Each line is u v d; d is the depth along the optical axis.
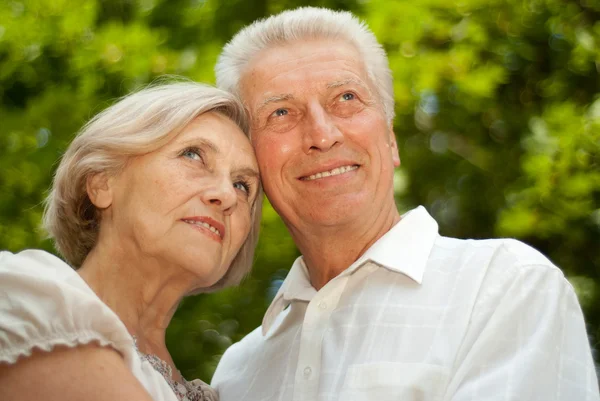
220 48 6.72
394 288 3.38
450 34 6.87
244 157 3.33
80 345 2.48
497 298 3.18
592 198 6.72
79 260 3.30
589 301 7.02
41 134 6.90
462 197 7.75
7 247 6.71
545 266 3.22
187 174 3.14
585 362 3.10
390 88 3.81
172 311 3.28
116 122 3.18
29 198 6.81
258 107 3.56
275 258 6.98
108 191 3.16
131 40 6.59
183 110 3.19
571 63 7.04
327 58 3.57
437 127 7.54
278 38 3.65
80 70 6.71
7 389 2.42
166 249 3.08
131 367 2.57
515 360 2.99
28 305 2.49
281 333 3.76
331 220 3.48
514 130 7.53
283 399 3.42
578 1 7.08
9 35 6.79
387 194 3.61
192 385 3.35
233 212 3.28
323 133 3.46
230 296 7.11
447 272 3.35
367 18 6.68
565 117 6.70
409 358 3.13
